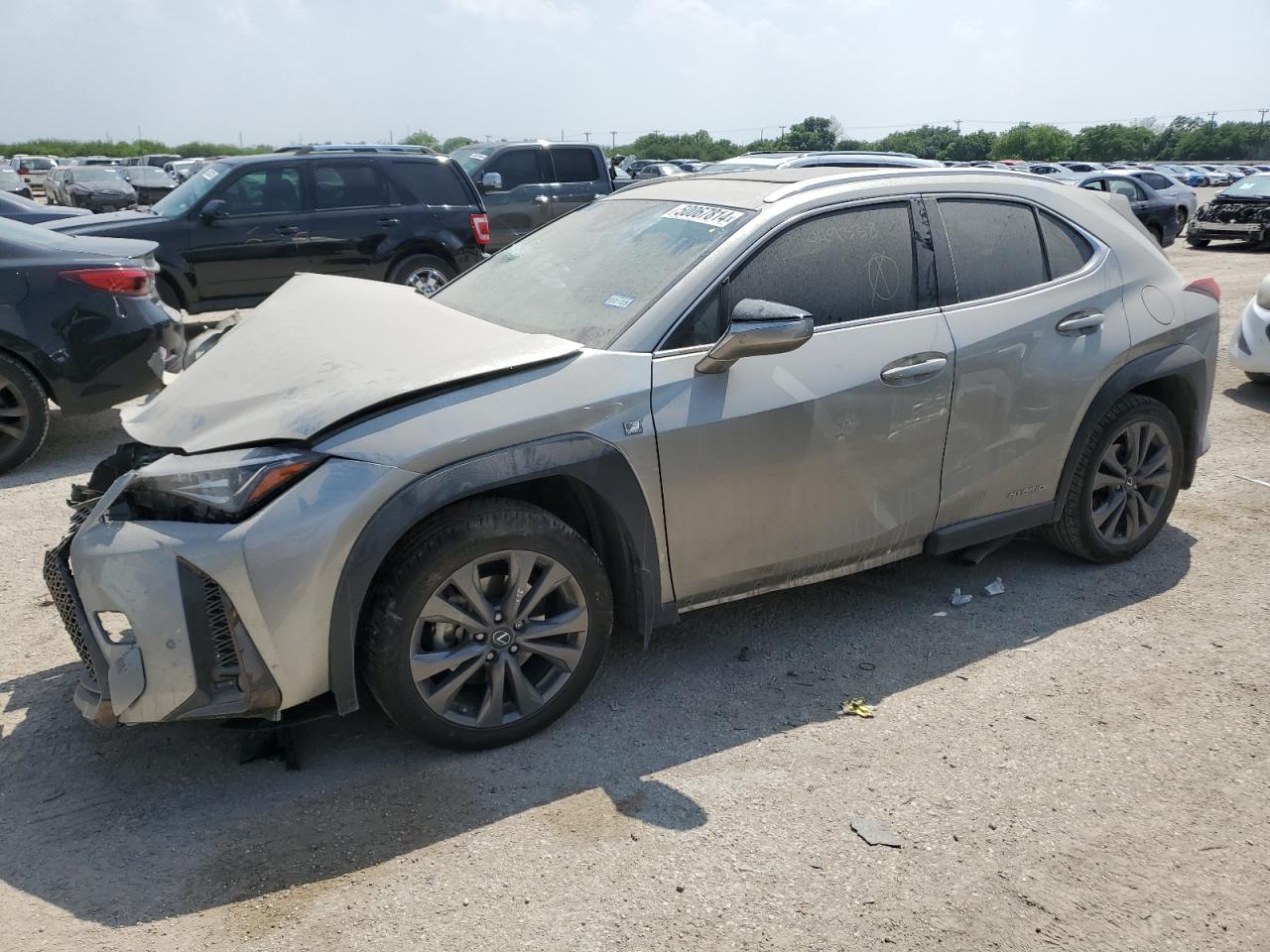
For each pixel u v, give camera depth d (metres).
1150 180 22.45
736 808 2.86
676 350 3.23
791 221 3.50
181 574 2.62
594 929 2.41
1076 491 4.25
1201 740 3.21
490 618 3.00
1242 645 3.83
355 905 2.47
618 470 3.06
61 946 2.33
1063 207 4.20
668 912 2.46
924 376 3.62
